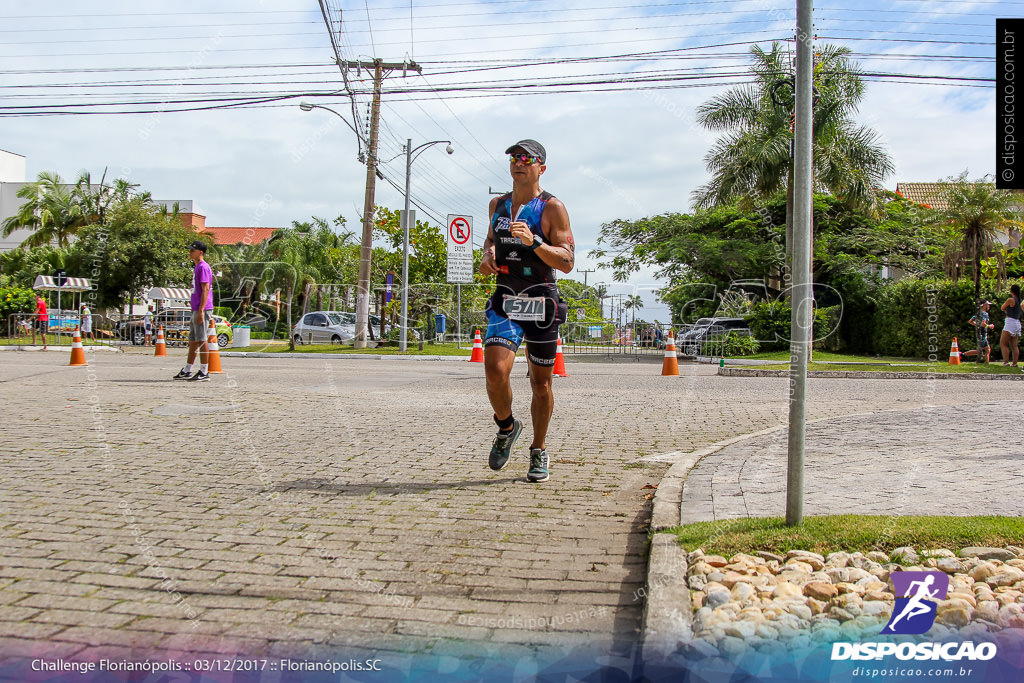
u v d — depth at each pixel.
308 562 3.24
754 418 7.68
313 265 29.36
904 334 21.67
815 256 22.95
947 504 3.91
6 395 8.70
